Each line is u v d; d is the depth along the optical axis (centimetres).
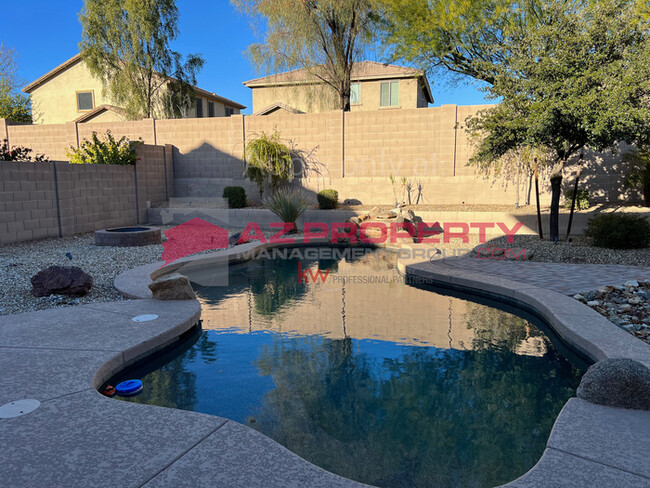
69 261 779
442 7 1351
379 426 293
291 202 1255
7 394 291
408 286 710
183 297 536
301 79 1802
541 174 1258
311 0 1501
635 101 704
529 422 299
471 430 289
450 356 414
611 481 205
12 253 840
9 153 1033
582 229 1066
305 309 574
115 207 1275
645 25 726
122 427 253
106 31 2014
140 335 406
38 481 204
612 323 438
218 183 1591
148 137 1623
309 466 220
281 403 324
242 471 214
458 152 1364
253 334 475
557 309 484
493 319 528
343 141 1468
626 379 277
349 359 406
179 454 227
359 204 1455
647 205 1138
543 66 756
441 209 1288
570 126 763
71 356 356
